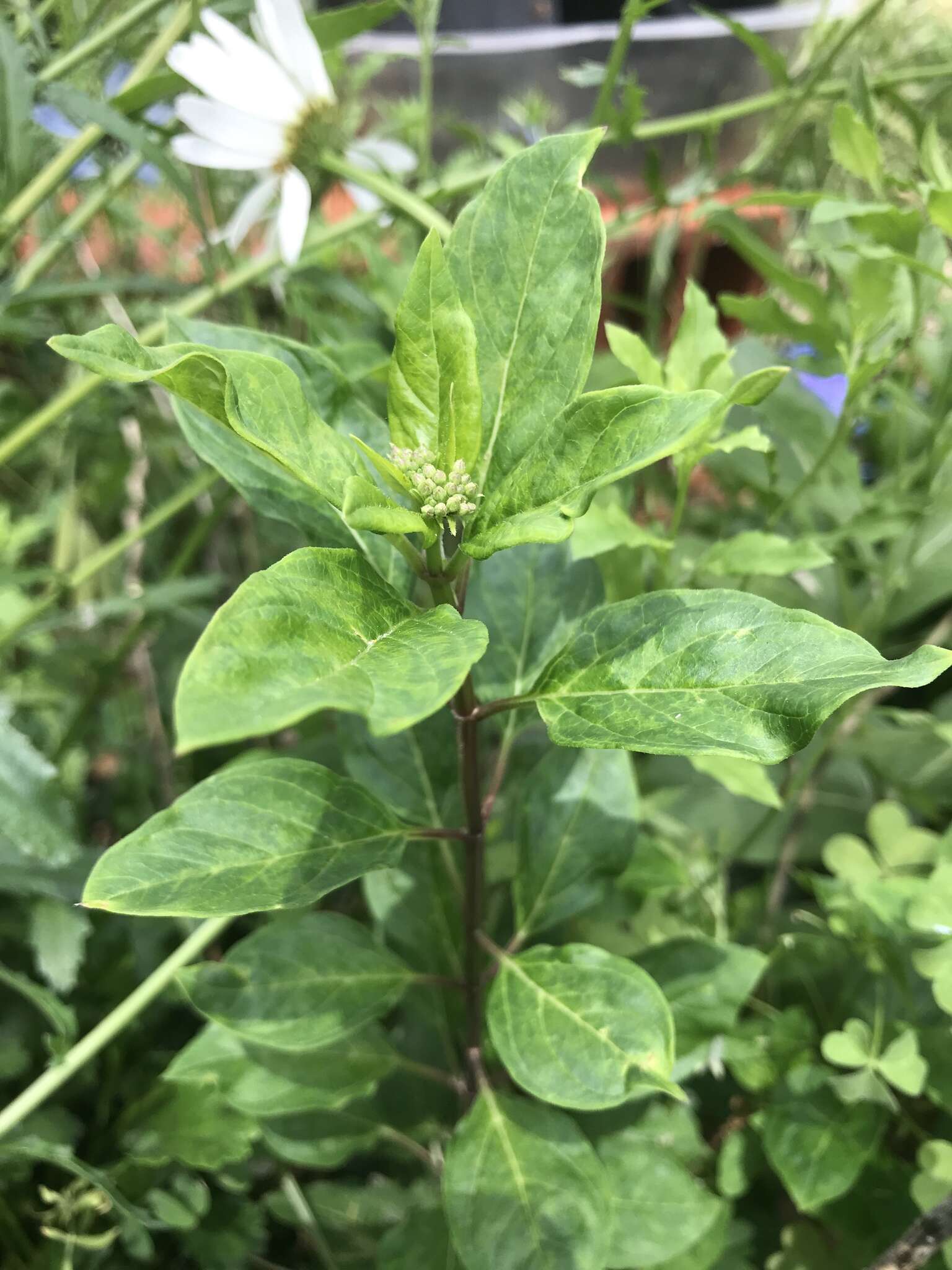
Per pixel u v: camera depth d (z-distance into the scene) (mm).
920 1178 196
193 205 244
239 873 147
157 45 262
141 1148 244
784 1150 202
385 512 119
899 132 305
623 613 132
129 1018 223
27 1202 253
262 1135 241
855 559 296
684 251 418
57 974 236
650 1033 160
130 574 371
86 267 362
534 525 118
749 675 115
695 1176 235
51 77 245
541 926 200
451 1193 176
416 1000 235
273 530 376
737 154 412
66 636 409
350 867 154
